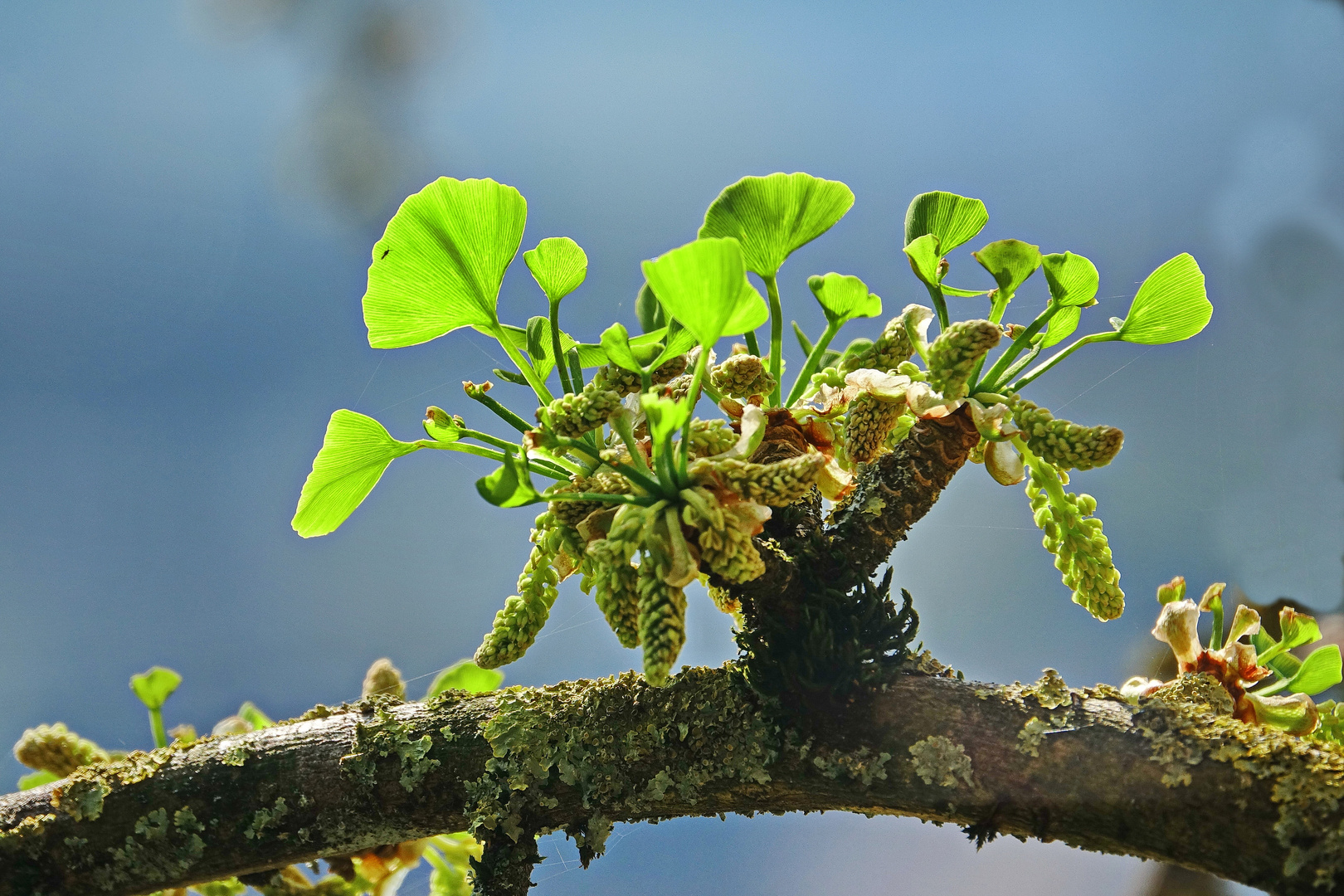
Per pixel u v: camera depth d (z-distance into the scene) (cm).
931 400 74
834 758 73
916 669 74
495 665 74
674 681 74
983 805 73
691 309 72
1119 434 73
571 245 74
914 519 74
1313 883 72
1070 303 74
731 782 74
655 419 72
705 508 72
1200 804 72
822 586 74
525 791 74
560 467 74
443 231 74
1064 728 73
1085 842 73
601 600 72
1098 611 74
